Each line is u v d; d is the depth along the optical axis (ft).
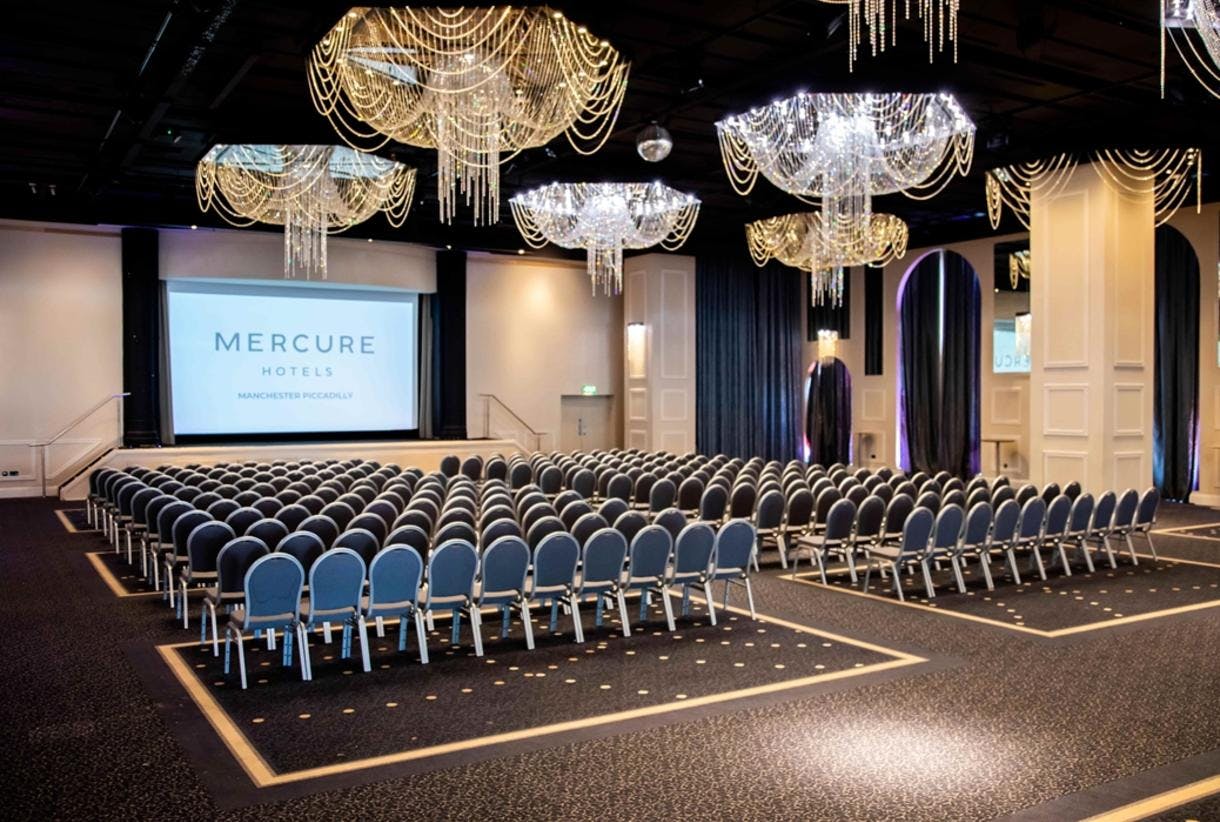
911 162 30.89
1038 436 40.57
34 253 49.08
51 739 14.80
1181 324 47.96
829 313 65.41
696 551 22.09
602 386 64.44
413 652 20.10
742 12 25.84
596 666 18.97
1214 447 46.83
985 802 12.45
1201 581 27.81
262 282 53.78
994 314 55.21
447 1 21.84
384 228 53.06
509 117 25.61
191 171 42.91
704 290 62.69
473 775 13.34
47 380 49.39
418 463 54.85
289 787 12.90
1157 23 26.25
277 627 18.01
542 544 20.17
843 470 39.63
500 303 60.95
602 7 23.84
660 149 31.68
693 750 14.33
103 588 26.55
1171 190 40.91
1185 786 12.94
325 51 25.64
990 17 25.84
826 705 16.48
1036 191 40.55
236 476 35.53
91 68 29.43
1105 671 18.52
